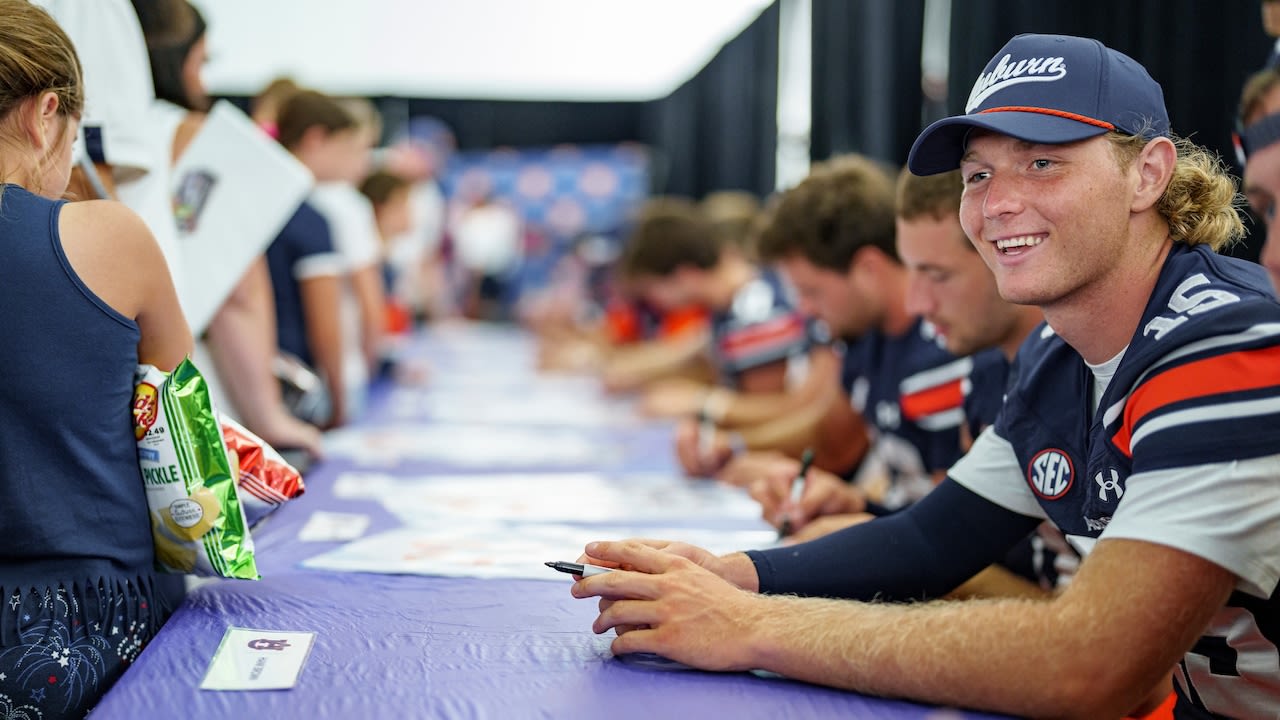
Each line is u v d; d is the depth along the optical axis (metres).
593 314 6.47
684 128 6.21
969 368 1.71
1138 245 1.00
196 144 1.92
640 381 3.75
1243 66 1.61
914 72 2.84
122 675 1.06
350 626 1.14
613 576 1.08
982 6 2.25
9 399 1.07
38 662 1.07
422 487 2.00
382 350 4.08
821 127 3.49
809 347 2.82
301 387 2.62
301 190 1.96
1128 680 0.87
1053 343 1.16
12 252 1.07
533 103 8.05
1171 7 1.71
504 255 8.09
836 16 3.35
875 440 2.16
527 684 0.98
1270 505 0.87
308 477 2.08
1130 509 0.90
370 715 0.91
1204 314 0.93
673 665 1.03
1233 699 1.03
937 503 1.25
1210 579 0.87
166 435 1.17
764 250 2.18
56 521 1.09
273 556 1.45
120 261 1.14
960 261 1.48
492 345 6.04
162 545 1.21
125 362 1.15
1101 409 1.02
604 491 2.00
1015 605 0.92
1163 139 0.99
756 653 0.99
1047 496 1.15
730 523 1.71
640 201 7.73
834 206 2.04
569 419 3.15
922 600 1.21
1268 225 1.01
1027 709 0.89
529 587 1.30
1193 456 0.88
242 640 1.08
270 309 2.87
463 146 8.06
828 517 1.64
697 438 2.17
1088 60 1.00
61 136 1.16
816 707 0.93
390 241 4.86
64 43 1.15
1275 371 0.88
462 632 1.12
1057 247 0.99
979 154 1.04
